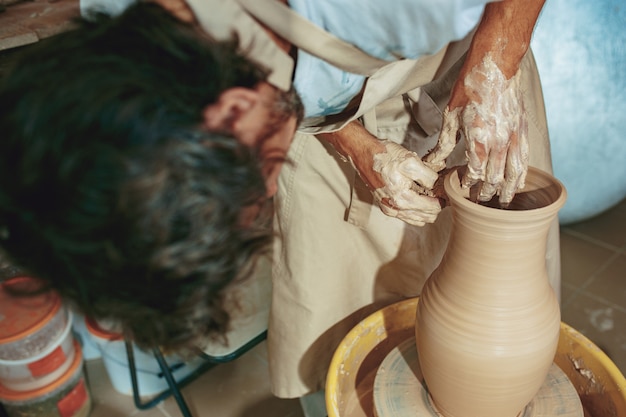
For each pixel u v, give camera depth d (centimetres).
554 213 82
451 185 87
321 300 132
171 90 53
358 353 121
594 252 227
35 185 50
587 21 187
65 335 158
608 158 209
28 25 158
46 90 51
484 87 83
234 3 69
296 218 124
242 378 187
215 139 53
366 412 119
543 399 104
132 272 52
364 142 101
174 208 51
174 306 56
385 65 84
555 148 205
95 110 49
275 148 70
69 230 50
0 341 144
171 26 58
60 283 55
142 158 49
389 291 141
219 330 70
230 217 55
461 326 89
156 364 173
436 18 70
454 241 90
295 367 140
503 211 81
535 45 190
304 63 79
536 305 89
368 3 69
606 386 105
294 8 70
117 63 53
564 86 194
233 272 59
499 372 89
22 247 54
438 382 97
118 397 182
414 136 125
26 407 158
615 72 193
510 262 85
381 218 127
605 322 195
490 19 83
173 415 175
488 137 83
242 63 62
